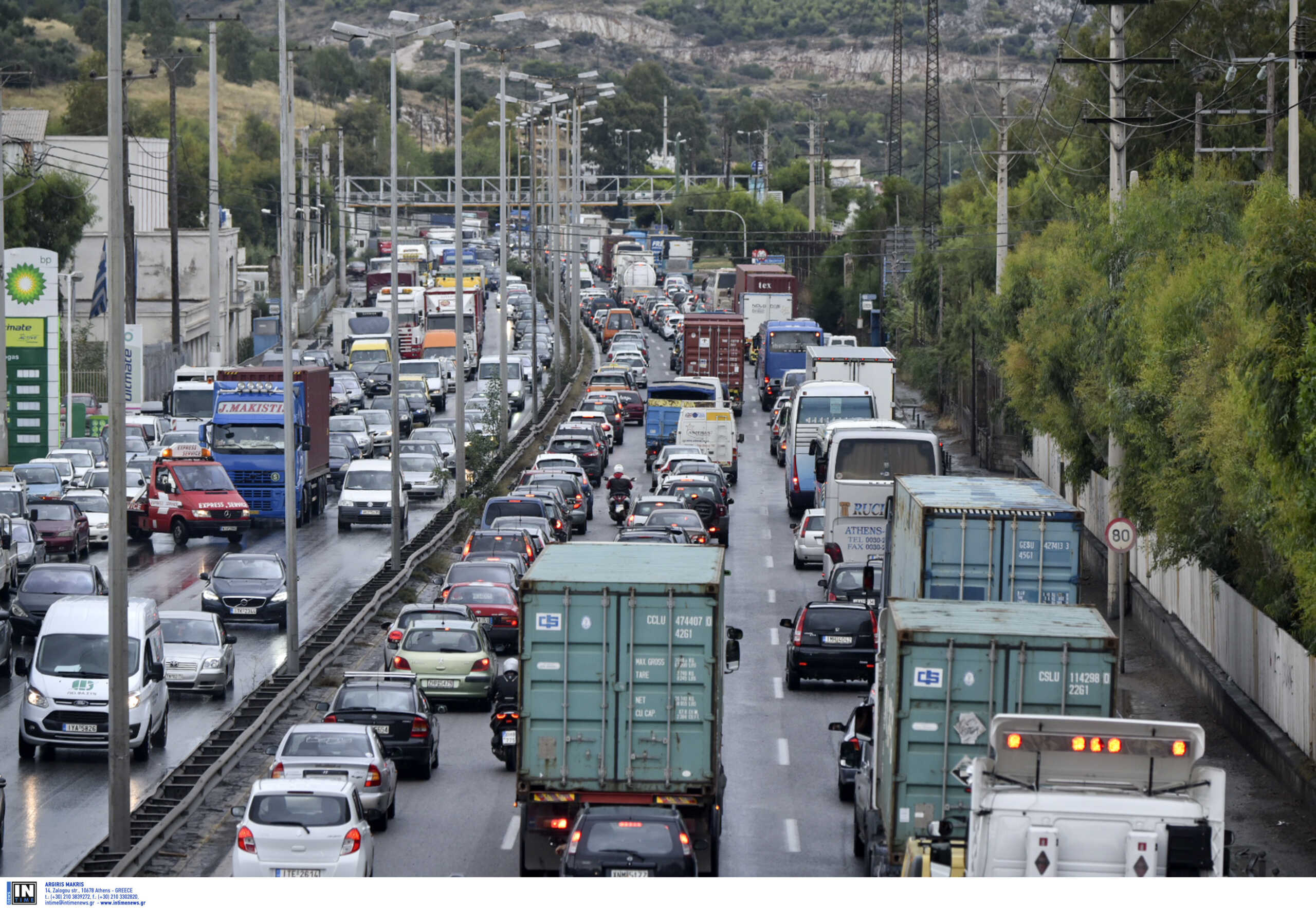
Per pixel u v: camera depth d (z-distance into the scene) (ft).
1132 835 147.74
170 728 316.19
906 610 200.64
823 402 611.06
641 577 211.00
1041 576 250.57
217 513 534.37
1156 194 405.59
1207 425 300.20
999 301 583.17
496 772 286.05
